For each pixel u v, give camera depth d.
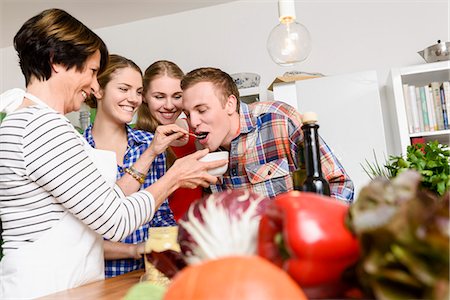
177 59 3.44
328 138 2.58
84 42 0.97
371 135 2.53
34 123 0.83
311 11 3.12
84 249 0.91
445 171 0.82
